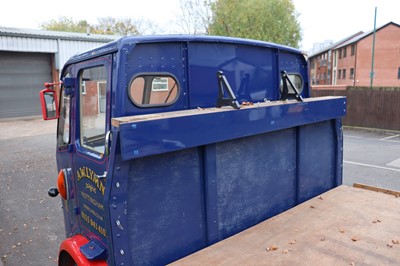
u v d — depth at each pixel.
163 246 2.34
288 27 30.88
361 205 3.21
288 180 3.19
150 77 2.43
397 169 8.73
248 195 2.83
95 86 2.60
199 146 2.47
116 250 2.11
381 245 2.46
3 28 19.34
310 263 2.25
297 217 2.96
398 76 38.66
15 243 5.30
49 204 7.01
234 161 2.70
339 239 2.56
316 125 3.44
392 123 15.14
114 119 2.07
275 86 3.34
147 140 2.05
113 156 2.05
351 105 16.30
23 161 10.61
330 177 3.70
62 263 3.00
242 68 3.02
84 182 2.77
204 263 2.27
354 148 11.49
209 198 2.54
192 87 2.65
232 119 2.51
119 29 46.44
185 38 2.56
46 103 3.33
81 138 2.86
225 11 30.20
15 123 18.06
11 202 7.17
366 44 39.28
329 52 52.22
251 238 2.61
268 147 2.96
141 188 2.21
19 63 19.14
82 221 2.91
